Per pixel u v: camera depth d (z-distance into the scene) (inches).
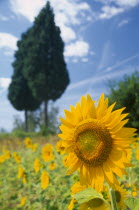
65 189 200.5
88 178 77.8
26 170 284.7
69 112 81.0
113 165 74.8
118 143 75.0
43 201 203.6
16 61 1508.4
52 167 244.1
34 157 360.8
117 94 610.5
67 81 1380.4
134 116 582.6
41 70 1334.9
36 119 1552.7
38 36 1402.6
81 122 79.6
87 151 77.5
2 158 350.6
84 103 80.4
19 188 277.7
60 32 1418.6
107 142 75.6
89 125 77.8
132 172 201.3
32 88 1338.6
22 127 1539.1
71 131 81.3
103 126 76.8
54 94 1353.3
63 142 81.8
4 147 647.8
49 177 208.1
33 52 1342.3
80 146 78.3
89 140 76.8
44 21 1403.8
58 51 1376.7
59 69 1355.8
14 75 1499.8
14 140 951.6
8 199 257.8
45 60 1348.4
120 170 73.7
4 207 235.6
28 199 230.7
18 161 333.1
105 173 75.0
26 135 1057.5
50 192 216.1
